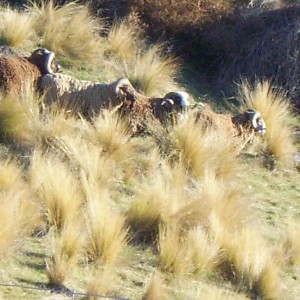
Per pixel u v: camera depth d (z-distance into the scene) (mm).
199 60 51375
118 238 29609
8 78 38250
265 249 31516
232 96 48406
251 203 36094
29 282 26906
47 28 47000
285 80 49438
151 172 36219
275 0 52844
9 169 32188
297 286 30906
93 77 45562
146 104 39344
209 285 29391
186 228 31641
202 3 52281
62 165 33250
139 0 51156
